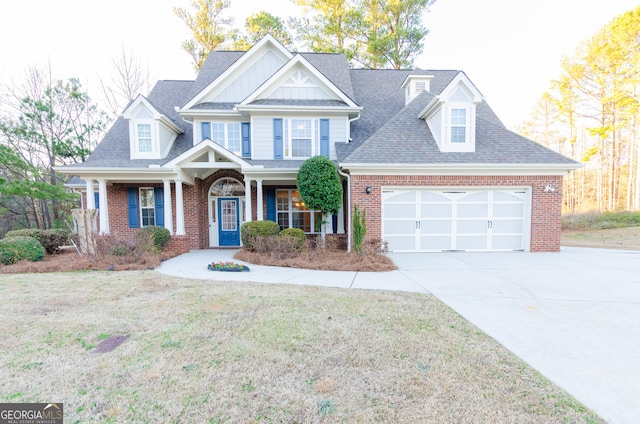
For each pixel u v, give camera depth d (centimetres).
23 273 802
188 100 1339
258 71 1353
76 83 2072
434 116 1136
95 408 259
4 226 2180
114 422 243
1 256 859
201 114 1250
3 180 1320
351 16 2139
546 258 975
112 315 477
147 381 298
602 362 331
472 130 1079
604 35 2319
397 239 1090
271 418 244
